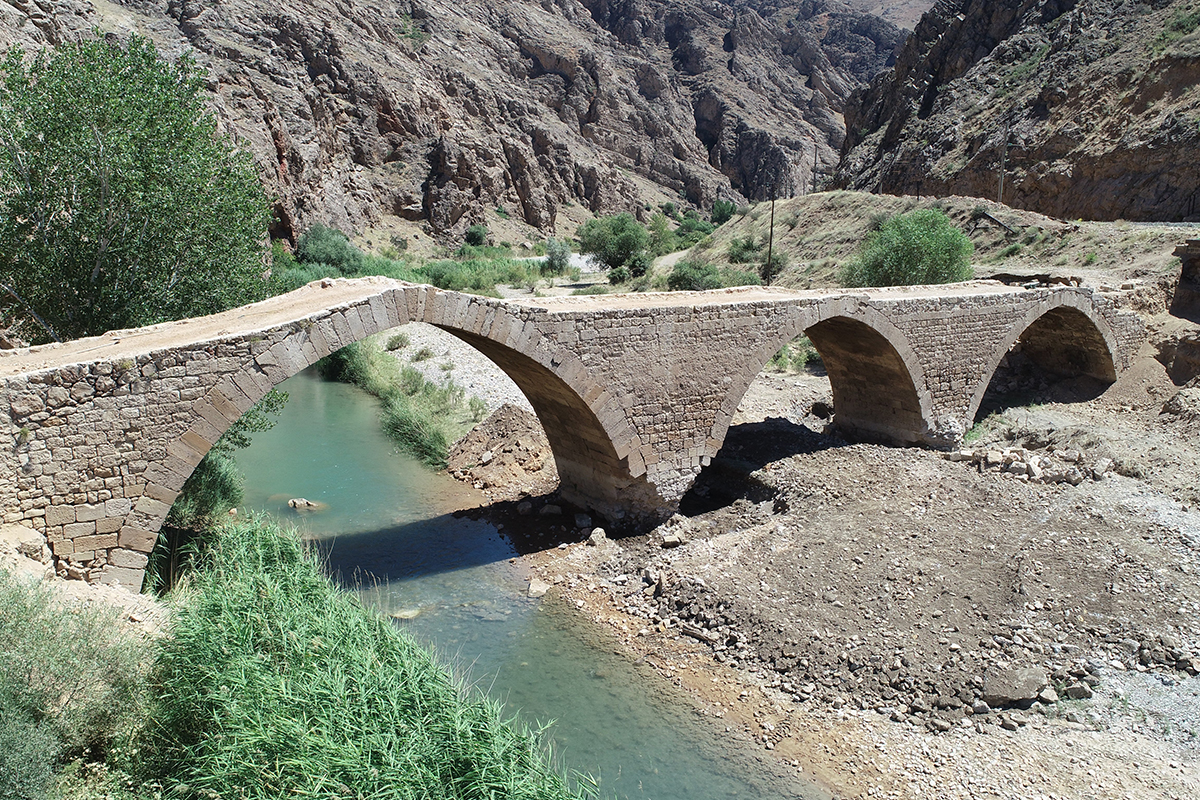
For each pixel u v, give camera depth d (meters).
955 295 22.56
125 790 7.31
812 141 173.00
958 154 64.25
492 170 98.75
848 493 18.16
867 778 10.23
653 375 17.23
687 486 18.28
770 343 18.88
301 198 65.19
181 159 16.78
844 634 12.80
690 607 14.28
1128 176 48.75
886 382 23.00
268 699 7.66
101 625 8.55
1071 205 52.03
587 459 18.58
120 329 15.41
